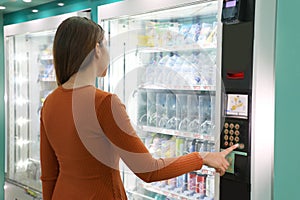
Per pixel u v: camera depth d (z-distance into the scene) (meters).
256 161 1.81
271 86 1.85
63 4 3.27
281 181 1.84
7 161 3.85
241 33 1.83
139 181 2.51
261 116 1.81
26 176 3.68
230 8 1.84
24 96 3.74
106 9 2.54
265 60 1.82
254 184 1.81
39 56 3.54
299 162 1.77
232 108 1.88
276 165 1.86
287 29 1.80
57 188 1.61
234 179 1.88
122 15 2.41
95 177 1.52
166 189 2.38
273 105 1.86
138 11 2.29
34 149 3.60
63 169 1.59
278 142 1.84
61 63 1.55
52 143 1.61
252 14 1.79
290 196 1.81
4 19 4.07
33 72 3.63
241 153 1.85
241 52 1.83
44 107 1.64
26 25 3.45
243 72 1.83
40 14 3.58
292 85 1.78
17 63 3.79
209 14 2.19
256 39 1.78
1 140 4.07
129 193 2.49
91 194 1.52
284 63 1.81
